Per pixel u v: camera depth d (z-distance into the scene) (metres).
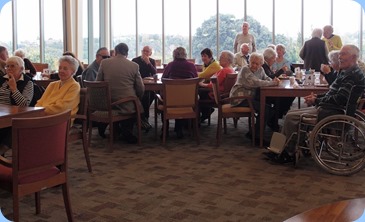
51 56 9.92
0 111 3.09
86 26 10.92
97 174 3.98
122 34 11.34
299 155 4.25
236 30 10.62
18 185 2.47
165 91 4.99
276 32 10.33
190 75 5.54
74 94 3.87
